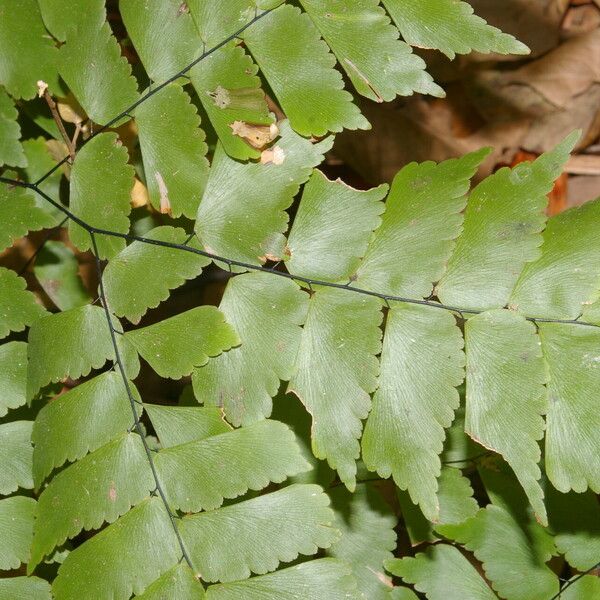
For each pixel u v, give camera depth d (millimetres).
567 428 255
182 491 263
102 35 275
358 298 264
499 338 258
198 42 269
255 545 261
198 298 356
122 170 275
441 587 295
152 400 349
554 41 399
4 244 281
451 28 261
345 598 261
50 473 273
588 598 290
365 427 260
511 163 395
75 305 319
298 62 264
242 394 265
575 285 258
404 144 386
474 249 262
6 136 290
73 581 263
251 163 268
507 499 297
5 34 285
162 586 261
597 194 400
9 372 282
